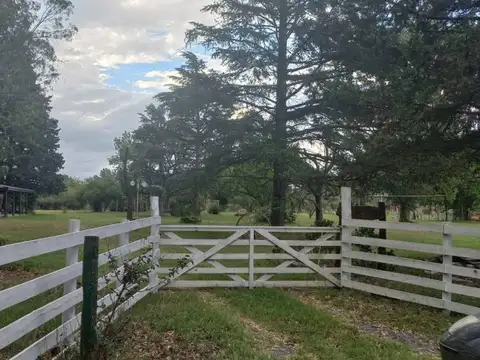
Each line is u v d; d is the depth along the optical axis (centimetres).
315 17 1173
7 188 3709
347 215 743
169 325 480
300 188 1558
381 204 838
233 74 1548
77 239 406
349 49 955
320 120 1430
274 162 1367
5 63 1658
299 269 744
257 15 1494
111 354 365
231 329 478
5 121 1659
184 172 1703
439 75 650
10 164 4300
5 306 288
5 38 1680
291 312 567
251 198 1898
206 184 1652
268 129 1493
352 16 755
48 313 351
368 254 707
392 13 682
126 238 558
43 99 2016
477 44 592
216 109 1516
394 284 755
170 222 2606
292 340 467
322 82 1309
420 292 707
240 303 614
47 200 6731
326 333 491
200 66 1573
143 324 484
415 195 1343
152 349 415
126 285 406
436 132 721
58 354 358
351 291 718
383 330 520
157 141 1770
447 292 599
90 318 349
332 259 757
